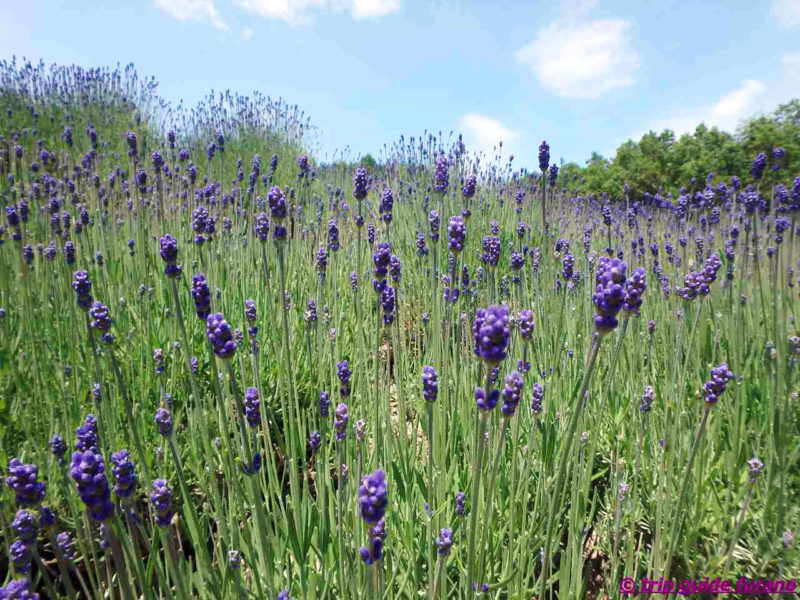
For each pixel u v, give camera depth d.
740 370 3.38
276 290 4.61
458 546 2.26
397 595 2.08
